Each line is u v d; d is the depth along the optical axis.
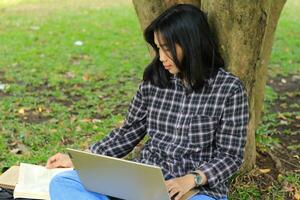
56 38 9.08
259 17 3.28
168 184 2.73
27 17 10.96
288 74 7.32
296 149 4.75
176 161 2.95
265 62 4.10
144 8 3.72
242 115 2.86
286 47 8.66
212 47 2.85
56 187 2.91
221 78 2.88
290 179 4.11
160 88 3.01
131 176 2.61
